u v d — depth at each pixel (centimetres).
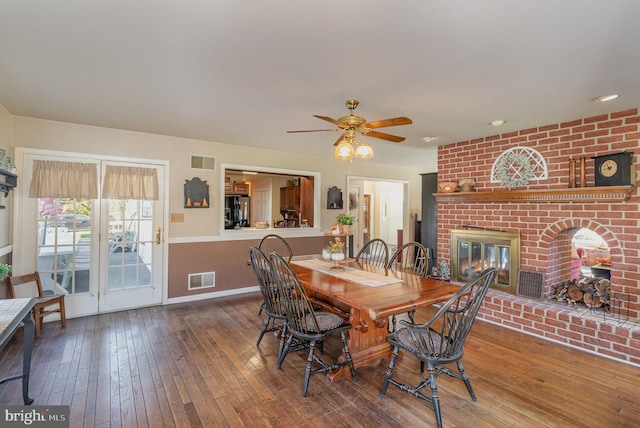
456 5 149
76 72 229
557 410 214
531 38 178
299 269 316
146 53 201
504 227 384
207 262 465
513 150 378
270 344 313
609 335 283
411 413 211
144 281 425
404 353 300
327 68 219
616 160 286
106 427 195
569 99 271
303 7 153
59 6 154
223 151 472
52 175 361
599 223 310
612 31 169
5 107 313
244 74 230
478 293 204
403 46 189
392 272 305
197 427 196
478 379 252
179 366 269
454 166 444
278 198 767
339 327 251
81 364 270
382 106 294
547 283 351
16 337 323
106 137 389
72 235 380
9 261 342
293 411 212
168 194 433
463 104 286
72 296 380
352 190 825
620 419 206
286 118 339
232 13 159
